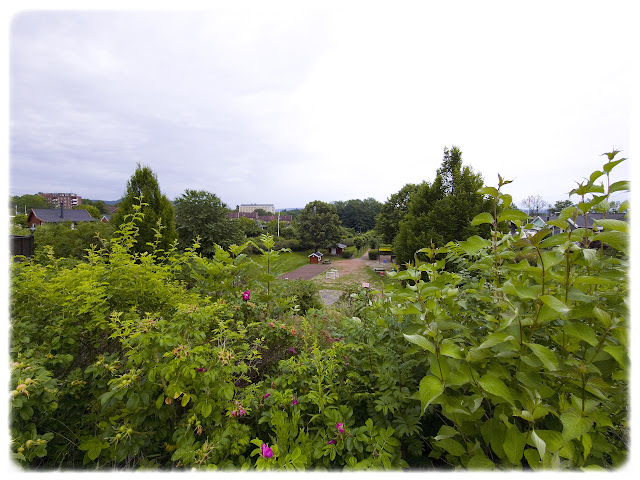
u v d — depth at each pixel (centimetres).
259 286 308
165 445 164
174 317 171
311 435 162
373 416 162
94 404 175
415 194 1338
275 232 4638
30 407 135
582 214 123
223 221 1523
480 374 129
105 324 191
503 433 113
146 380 158
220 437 147
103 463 156
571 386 111
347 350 194
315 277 2047
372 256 3766
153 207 980
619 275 107
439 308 143
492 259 166
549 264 108
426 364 160
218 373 154
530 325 120
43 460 162
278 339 245
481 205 1034
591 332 102
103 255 297
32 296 217
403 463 138
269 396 176
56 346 182
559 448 94
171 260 311
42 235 1063
